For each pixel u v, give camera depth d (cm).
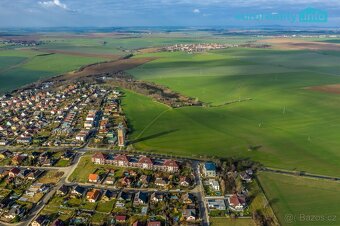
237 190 19912
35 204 19012
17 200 19362
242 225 17088
